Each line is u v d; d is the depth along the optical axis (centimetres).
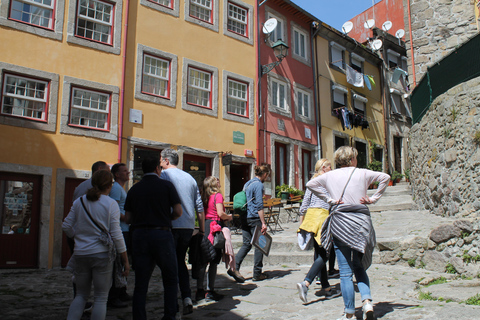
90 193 364
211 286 506
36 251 943
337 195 395
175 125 1229
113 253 359
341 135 1880
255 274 609
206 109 1312
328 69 1869
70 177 1009
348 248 388
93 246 353
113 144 1091
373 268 638
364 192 394
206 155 1287
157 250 378
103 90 1095
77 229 359
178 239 442
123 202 505
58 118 1011
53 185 978
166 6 1273
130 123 1133
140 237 380
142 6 1209
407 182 2012
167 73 1245
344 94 1955
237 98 1409
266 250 588
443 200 814
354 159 418
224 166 1327
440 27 1189
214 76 1349
